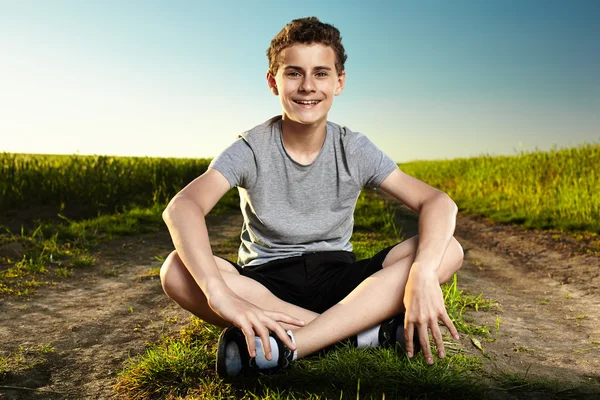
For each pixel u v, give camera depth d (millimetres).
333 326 1824
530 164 13336
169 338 2488
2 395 1853
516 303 3416
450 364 2006
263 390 1742
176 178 11594
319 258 2092
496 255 5582
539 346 2451
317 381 1789
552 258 5188
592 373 2088
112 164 10844
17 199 8359
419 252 1866
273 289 2062
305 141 2055
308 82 1935
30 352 2332
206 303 1994
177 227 1827
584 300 3506
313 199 2107
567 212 7840
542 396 1818
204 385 1816
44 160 10547
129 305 3238
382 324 1955
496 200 10398
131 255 5152
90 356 2289
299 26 1968
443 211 1980
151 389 1857
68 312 3064
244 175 2045
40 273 4125
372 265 2037
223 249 5453
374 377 1781
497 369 2080
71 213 8086
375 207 8992
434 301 1772
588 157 12383
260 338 1627
